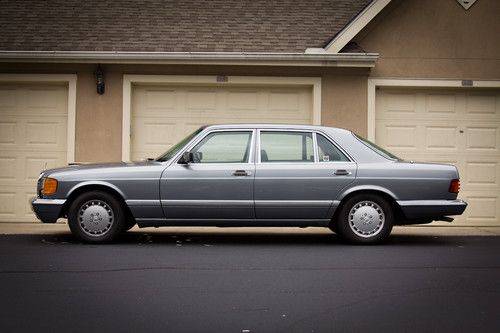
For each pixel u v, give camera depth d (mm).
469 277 6590
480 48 12352
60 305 5352
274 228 11234
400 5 12305
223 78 12070
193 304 5406
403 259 7648
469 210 12273
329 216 8805
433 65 12312
